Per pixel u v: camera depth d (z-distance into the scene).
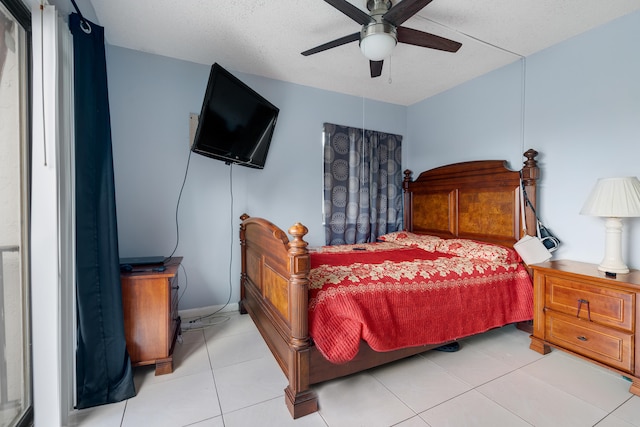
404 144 3.94
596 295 1.85
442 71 2.96
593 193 1.97
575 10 2.02
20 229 1.44
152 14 2.09
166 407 1.56
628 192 1.82
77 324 1.57
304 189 3.31
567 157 2.39
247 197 3.03
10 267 1.38
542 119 2.55
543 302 2.15
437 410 1.55
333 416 1.50
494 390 1.72
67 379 1.47
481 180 2.92
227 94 2.22
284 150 3.20
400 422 1.46
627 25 2.06
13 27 1.38
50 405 1.38
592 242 2.26
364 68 2.90
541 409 1.56
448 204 3.27
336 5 1.60
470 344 2.32
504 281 2.20
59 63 1.41
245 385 1.76
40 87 1.34
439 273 2.00
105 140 1.61
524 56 2.66
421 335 1.81
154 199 2.66
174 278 2.21
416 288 1.85
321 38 2.38
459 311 1.96
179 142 2.73
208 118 2.13
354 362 1.71
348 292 1.68
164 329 1.87
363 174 3.56
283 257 1.71
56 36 1.36
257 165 2.81
